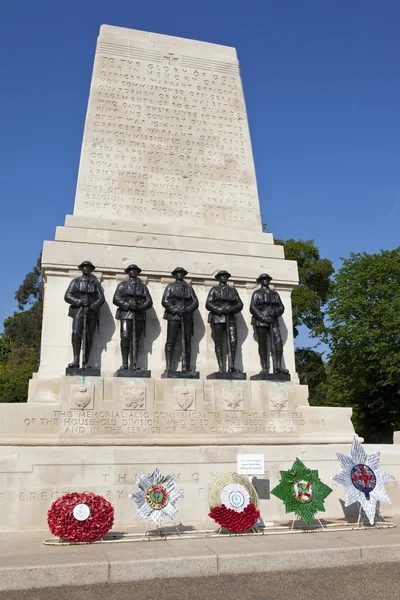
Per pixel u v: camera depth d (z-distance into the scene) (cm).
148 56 1722
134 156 1598
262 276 1441
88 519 870
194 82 1742
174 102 1697
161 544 854
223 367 1352
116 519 1066
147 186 1581
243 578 739
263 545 834
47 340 1329
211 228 1577
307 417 1309
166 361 1316
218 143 1698
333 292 3678
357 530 977
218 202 1634
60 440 1121
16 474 1045
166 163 1623
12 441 1108
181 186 1612
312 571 772
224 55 1812
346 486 1012
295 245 4116
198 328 1436
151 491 946
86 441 1132
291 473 1005
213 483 991
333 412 1333
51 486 1055
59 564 711
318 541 866
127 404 1184
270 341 1425
